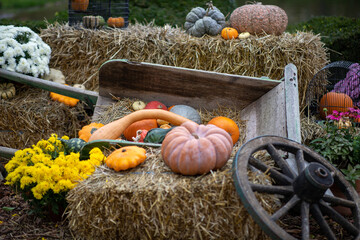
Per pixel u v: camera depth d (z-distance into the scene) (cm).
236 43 480
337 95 471
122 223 275
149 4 948
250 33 518
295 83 367
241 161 275
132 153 300
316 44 485
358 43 648
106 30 515
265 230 247
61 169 302
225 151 288
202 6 941
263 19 507
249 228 271
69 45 510
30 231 312
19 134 434
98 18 534
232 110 429
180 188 267
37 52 476
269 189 268
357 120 416
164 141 298
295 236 299
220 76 400
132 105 428
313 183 257
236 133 390
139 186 270
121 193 267
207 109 435
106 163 305
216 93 419
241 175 265
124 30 518
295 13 1125
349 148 344
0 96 448
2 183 391
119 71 416
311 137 401
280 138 308
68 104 470
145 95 436
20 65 456
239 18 516
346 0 1311
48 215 329
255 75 489
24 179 299
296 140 327
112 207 270
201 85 414
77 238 300
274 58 474
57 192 295
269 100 389
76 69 526
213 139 289
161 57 492
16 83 476
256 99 415
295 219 323
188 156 279
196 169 280
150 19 886
